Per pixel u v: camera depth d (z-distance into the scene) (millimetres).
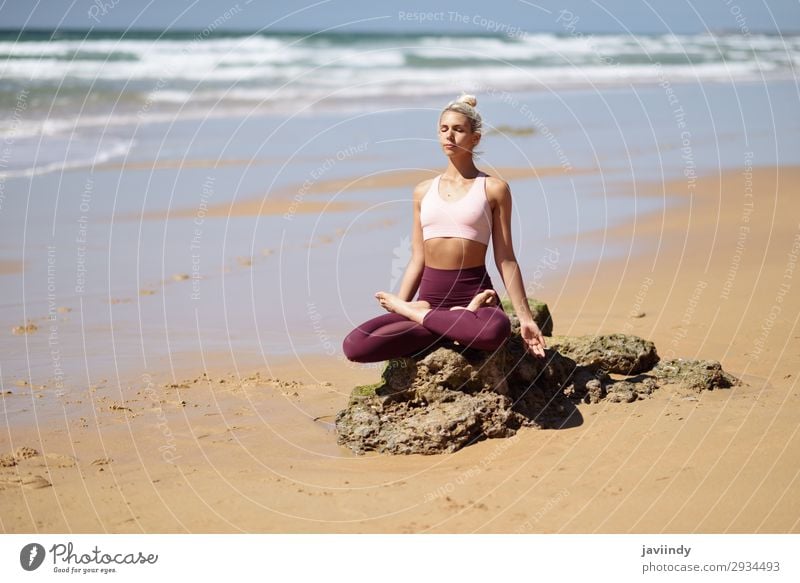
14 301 8773
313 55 34562
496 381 5457
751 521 4129
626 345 6246
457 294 5590
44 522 4355
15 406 6008
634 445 5016
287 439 5445
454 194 5629
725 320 7652
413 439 5203
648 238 11102
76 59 30125
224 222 12219
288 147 17266
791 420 5258
